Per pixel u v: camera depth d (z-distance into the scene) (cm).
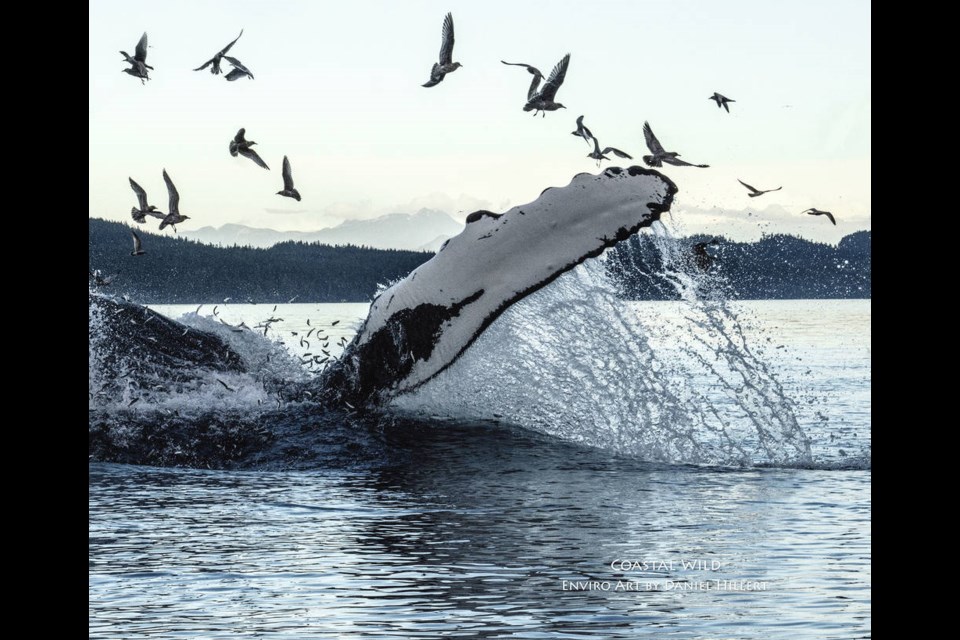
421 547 1542
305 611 1268
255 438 2191
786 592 1338
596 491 1916
